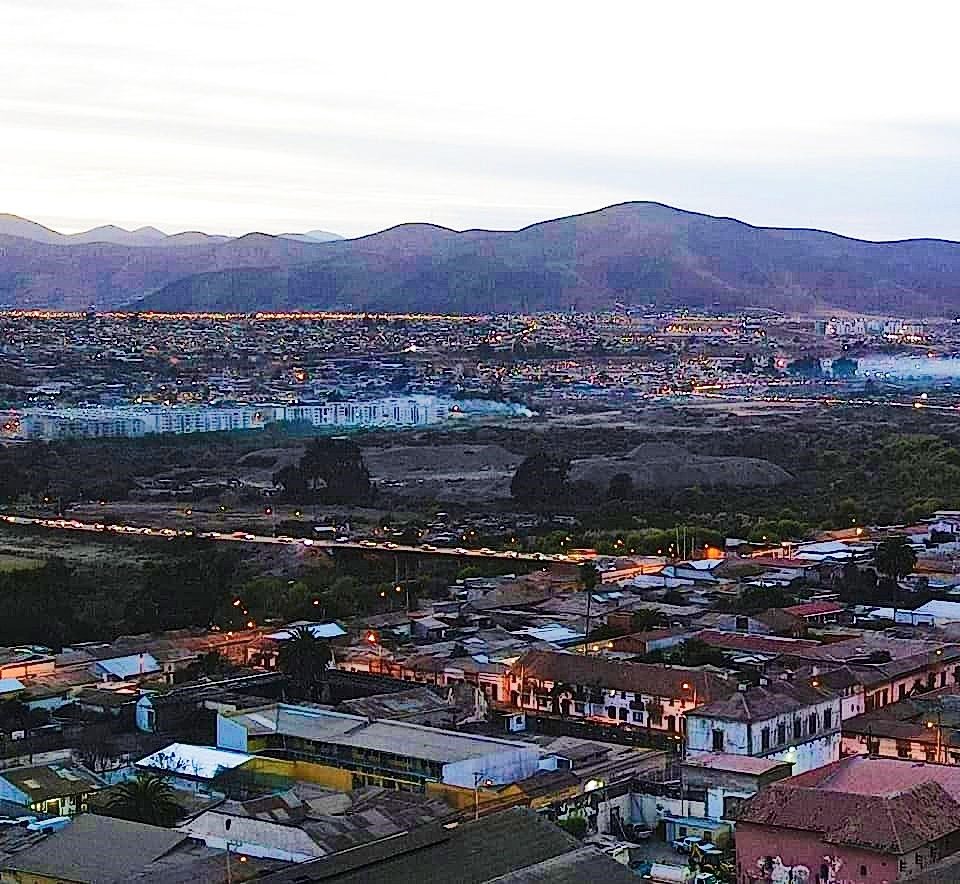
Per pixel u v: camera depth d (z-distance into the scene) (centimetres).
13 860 12050
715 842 13712
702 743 16488
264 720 16500
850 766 13050
